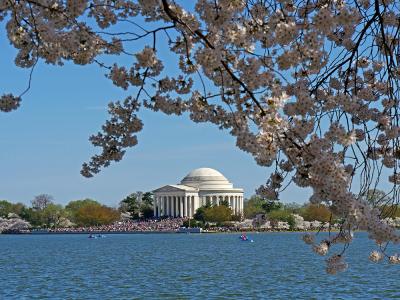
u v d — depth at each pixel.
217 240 180.38
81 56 12.20
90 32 12.11
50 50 10.57
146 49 12.45
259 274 72.00
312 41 11.15
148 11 12.09
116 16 12.79
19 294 57.69
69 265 91.38
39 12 10.70
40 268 86.38
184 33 11.19
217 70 10.43
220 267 83.12
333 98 11.78
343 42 13.50
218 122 12.55
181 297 54.03
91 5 12.05
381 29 12.76
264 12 11.57
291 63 11.07
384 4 13.16
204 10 10.76
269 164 11.04
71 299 54.03
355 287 58.06
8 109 11.86
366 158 12.23
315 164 10.38
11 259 107.25
